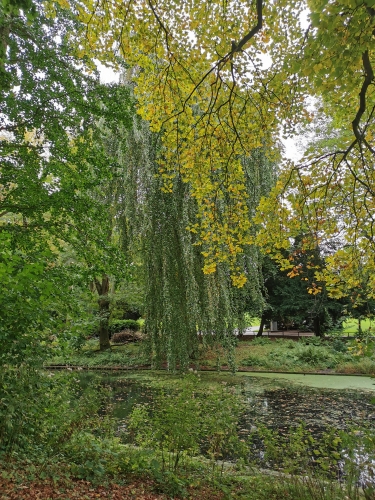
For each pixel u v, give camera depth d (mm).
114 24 4250
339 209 5777
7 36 5539
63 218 7152
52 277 5277
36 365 3580
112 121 7391
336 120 5566
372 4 2236
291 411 8023
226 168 5258
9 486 2879
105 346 17531
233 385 11062
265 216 5359
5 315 3236
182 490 3619
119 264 7227
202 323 9578
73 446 3971
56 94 6480
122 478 3762
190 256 8672
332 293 5523
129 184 9664
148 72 4633
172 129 5031
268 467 4785
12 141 6895
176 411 4176
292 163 5449
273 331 24781
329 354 14578
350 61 3225
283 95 4691
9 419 3195
